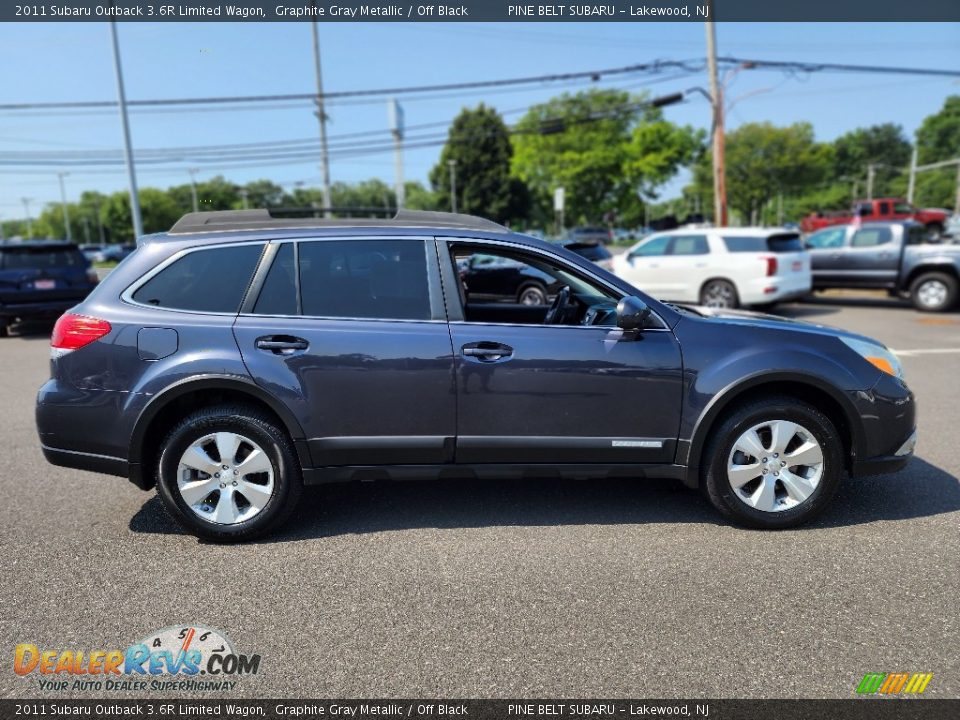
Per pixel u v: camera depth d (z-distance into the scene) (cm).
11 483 451
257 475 356
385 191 9819
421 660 258
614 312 382
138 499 422
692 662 255
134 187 2067
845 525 370
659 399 354
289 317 350
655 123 4934
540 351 349
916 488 423
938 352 888
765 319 394
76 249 1162
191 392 353
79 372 347
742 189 5797
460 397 351
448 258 361
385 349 347
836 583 309
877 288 1339
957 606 289
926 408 612
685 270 1239
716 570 322
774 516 360
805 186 5991
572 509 398
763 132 5666
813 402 372
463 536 363
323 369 345
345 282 357
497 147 6706
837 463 357
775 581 311
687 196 8069
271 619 286
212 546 354
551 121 2748
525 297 481
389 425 352
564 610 290
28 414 636
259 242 358
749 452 356
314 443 350
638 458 361
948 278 1252
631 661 256
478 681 246
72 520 389
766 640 267
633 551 343
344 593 306
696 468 360
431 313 355
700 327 359
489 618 284
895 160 9731
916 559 330
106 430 347
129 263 359
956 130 8262
